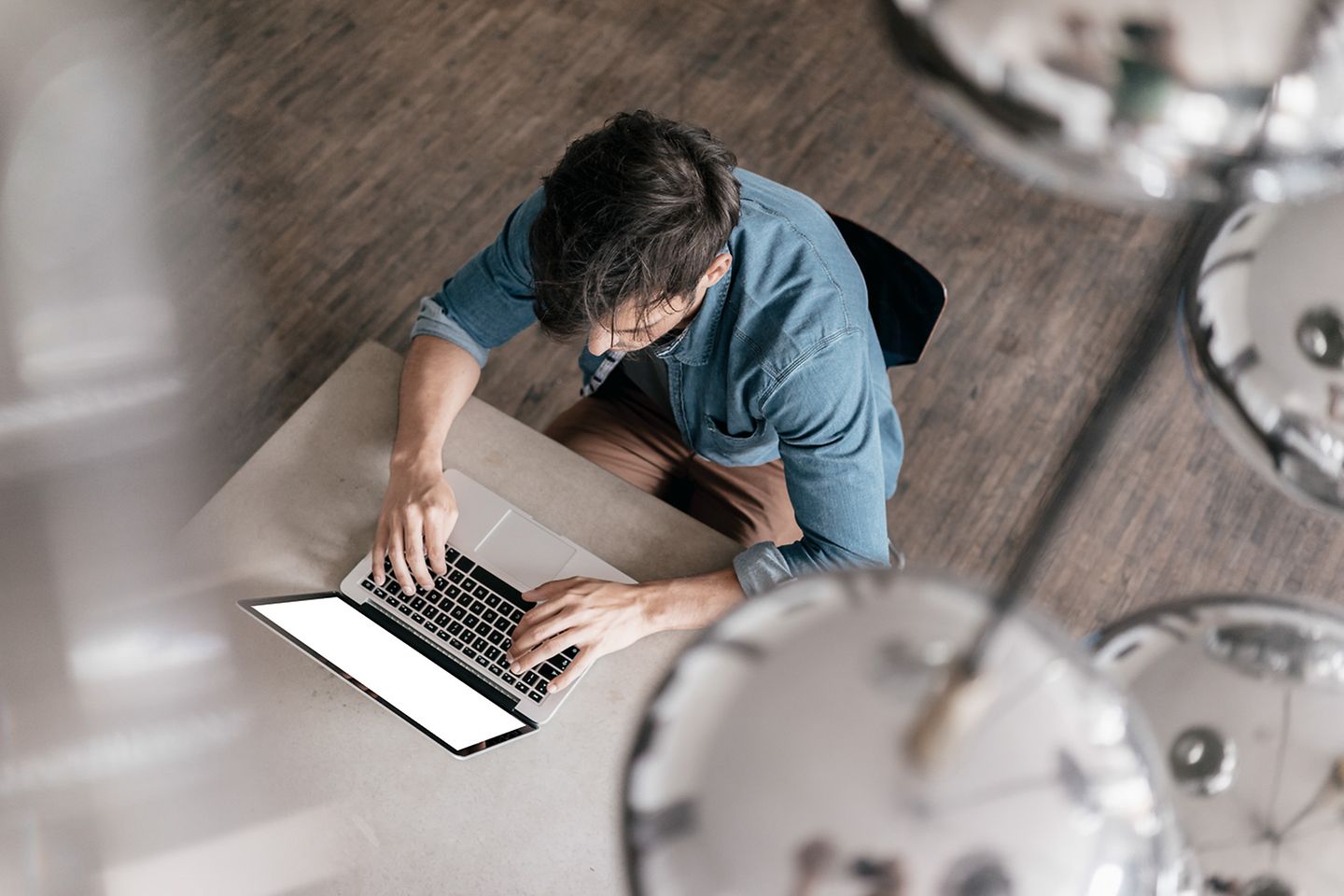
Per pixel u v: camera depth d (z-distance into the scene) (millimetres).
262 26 2828
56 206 2594
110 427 2334
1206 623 542
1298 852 497
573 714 1330
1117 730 392
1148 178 335
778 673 397
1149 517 2271
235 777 1301
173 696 1488
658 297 1223
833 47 2809
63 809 1636
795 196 1456
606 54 2799
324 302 2516
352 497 1471
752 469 1798
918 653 392
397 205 2621
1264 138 315
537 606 1350
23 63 2742
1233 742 516
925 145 2688
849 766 379
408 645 1343
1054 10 311
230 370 2441
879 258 1490
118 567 2049
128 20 2818
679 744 394
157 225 2588
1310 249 462
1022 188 2625
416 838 1260
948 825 372
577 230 1167
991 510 2307
